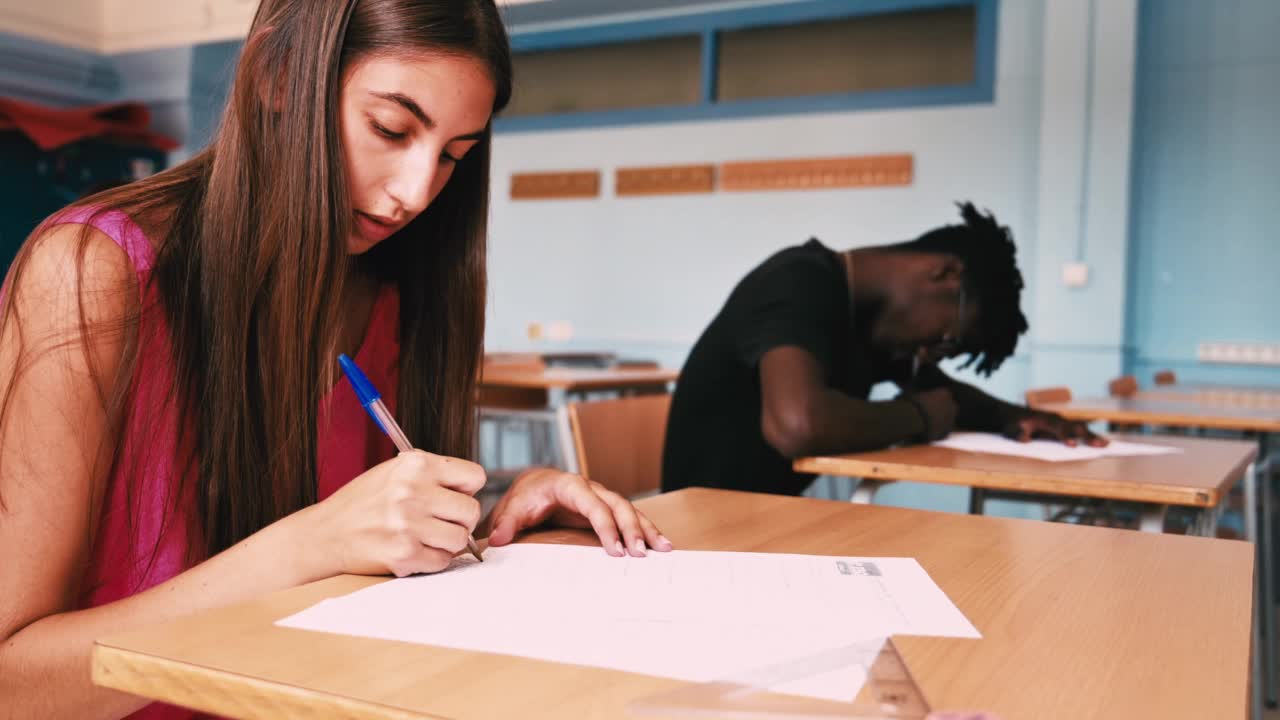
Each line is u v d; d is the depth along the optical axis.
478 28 0.74
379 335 0.98
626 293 6.38
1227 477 1.37
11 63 6.30
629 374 4.47
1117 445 1.72
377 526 0.65
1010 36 5.40
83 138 6.33
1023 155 5.38
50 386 0.66
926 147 5.58
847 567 0.72
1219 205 5.09
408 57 0.72
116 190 0.76
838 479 3.79
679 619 0.58
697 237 6.16
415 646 0.52
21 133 6.11
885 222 5.68
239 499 0.76
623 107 6.43
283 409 0.76
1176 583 0.69
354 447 0.94
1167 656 0.53
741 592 0.64
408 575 0.67
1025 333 1.89
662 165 6.24
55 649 0.61
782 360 1.59
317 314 0.76
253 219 0.75
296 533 0.66
